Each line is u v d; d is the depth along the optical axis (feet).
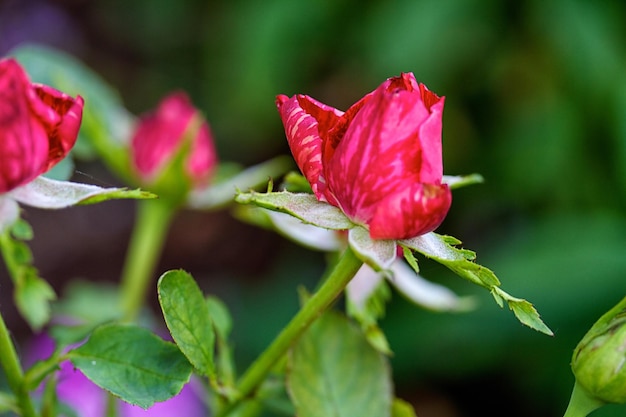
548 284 2.29
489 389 2.79
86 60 4.00
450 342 2.43
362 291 1.37
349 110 1.20
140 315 1.77
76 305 1.81
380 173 1.17
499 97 2.81
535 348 2.36
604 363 1.19
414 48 2.64
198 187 1.69
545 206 2.72
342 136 1.20
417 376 2.57
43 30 4.00
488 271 1.15
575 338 2.27
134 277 1.69
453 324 2.42
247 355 2.83
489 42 2.76
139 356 1.23
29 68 1.61
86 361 1.22
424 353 2.49
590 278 2.27
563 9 2.61
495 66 2.77
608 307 2.23
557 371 2.32
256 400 1.34
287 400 1.37
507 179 2.77
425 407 2.83
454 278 2.48
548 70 2.72
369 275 1.38
